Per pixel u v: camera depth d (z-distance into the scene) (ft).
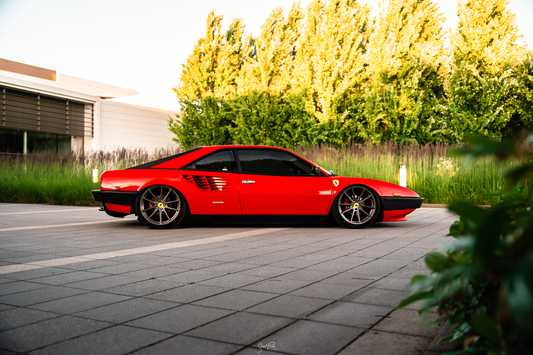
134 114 88.07
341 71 58.70
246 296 9.45
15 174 42.96
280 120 63.26
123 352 6.46
